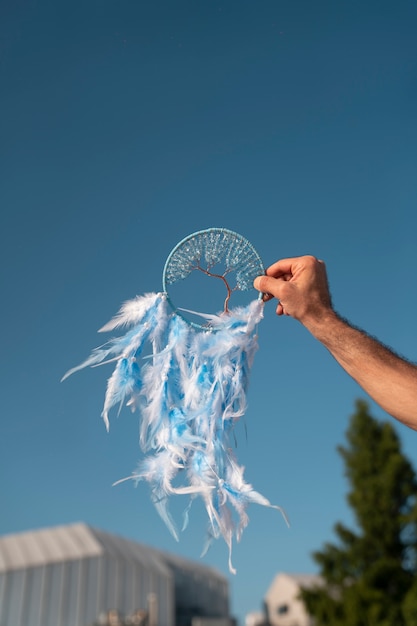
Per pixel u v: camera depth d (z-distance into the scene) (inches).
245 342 77.6
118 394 74.8
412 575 579.2
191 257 81.7
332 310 65.7
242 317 78.3
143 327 78.8
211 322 79.2
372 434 644.7
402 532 600.7
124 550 971.9
